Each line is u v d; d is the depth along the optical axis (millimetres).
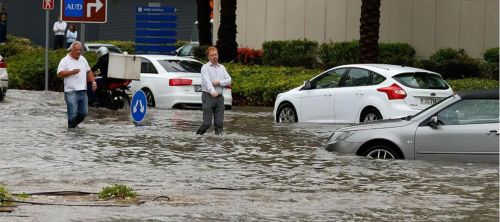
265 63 50219
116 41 73188
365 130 21203
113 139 25000
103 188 16641
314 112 30266
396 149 20688
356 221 14547
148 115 32656
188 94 35625
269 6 52000
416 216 14992
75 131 26812
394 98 28031
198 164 20594
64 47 65875
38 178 18328
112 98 34625
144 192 16906
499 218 14875
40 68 46094
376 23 41219
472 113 20062
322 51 48344
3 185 17375
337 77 29953
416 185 17859
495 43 43812
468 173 19047
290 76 42031
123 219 14312
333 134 22203
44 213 14594
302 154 22344
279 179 18688
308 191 17297
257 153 22641
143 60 37031
